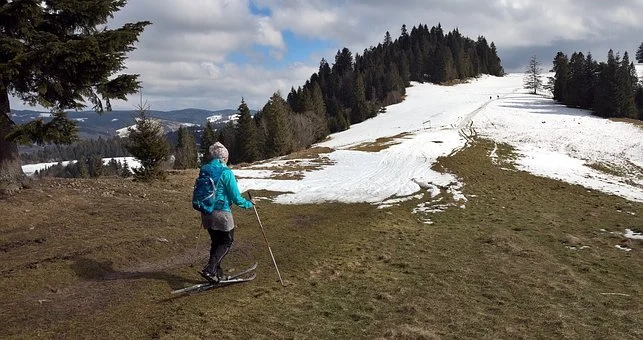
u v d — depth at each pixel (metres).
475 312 7.29
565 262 10.73
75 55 12.37
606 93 73.75
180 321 6.48
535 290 8.44
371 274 9.12
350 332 6.39
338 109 106.88
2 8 11.76
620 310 7.62
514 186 25.06
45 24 14.11
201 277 8.49
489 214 16.91
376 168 30.38
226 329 6.32
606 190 26.34
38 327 6.18
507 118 67.75
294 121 79.06
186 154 75.88
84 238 10.59
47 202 13.49
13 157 14.08
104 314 6.64
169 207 15.03
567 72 96.94
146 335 6.06
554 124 61.97
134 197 16.17
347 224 14.14
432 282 8.75
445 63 156.62
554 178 29.20
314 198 19.44
